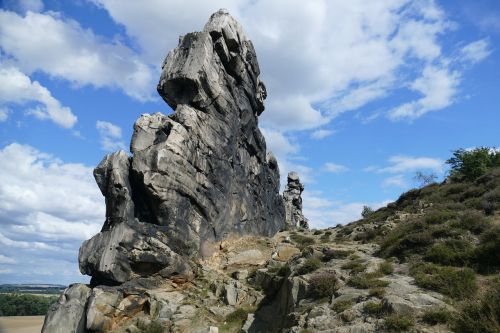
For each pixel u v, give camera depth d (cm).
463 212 3161
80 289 3434
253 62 5647
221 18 4994
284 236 5566
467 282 2028
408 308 1875
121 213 3666
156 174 3762
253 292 3541
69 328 3225
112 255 3431
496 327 1561
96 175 3897
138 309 3409
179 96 4634
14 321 8212
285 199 9631
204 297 3578
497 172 4097
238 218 4994
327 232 5291
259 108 6047
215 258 4328
